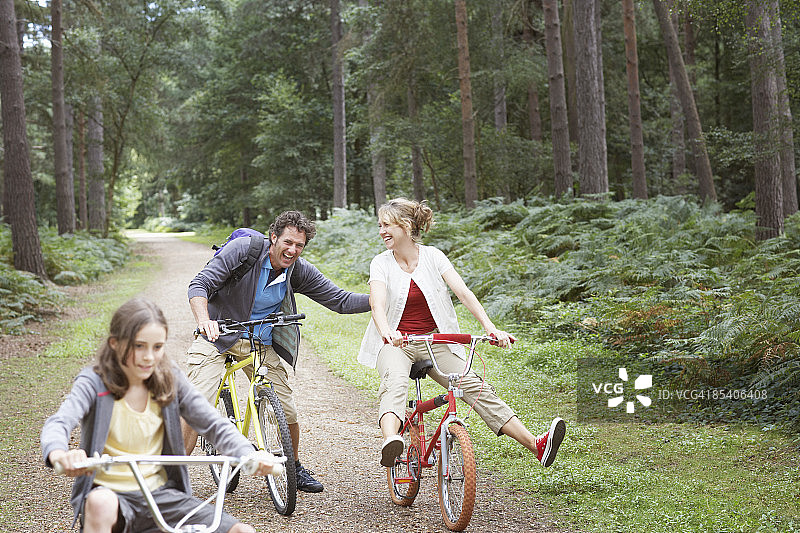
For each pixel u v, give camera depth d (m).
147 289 19.92
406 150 26.91
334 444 6.28
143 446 2.79
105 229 33.81
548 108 29.42
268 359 4.90
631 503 4.64
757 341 6.93
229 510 4.66
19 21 26.59
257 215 51.25
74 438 6.79
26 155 17.39
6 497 4.93
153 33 32.34
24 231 17.39
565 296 12.12
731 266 11.42
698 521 4.30
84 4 28.22
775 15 12.95
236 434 2.87
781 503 4.60
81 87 30.81
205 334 4.41
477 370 8.70
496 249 14.39
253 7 37.25
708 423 6.50
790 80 13.94
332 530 4.31
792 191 18.77
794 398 6.54
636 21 29.28
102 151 38.25
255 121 42.34
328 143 40.84
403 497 4.71
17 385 8.91
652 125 30.12
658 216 13.80
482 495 4.92
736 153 14.73
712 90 31.95
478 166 23.73
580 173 17.81
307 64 38.28
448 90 26.75
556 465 5.41
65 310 15.85
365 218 27.34
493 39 24.53
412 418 4.71
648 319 8.77
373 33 26.17
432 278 4.63
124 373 2.73
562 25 24.36
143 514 2.72
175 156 45.25
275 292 4.79
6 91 17.19
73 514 4.57
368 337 4.80
